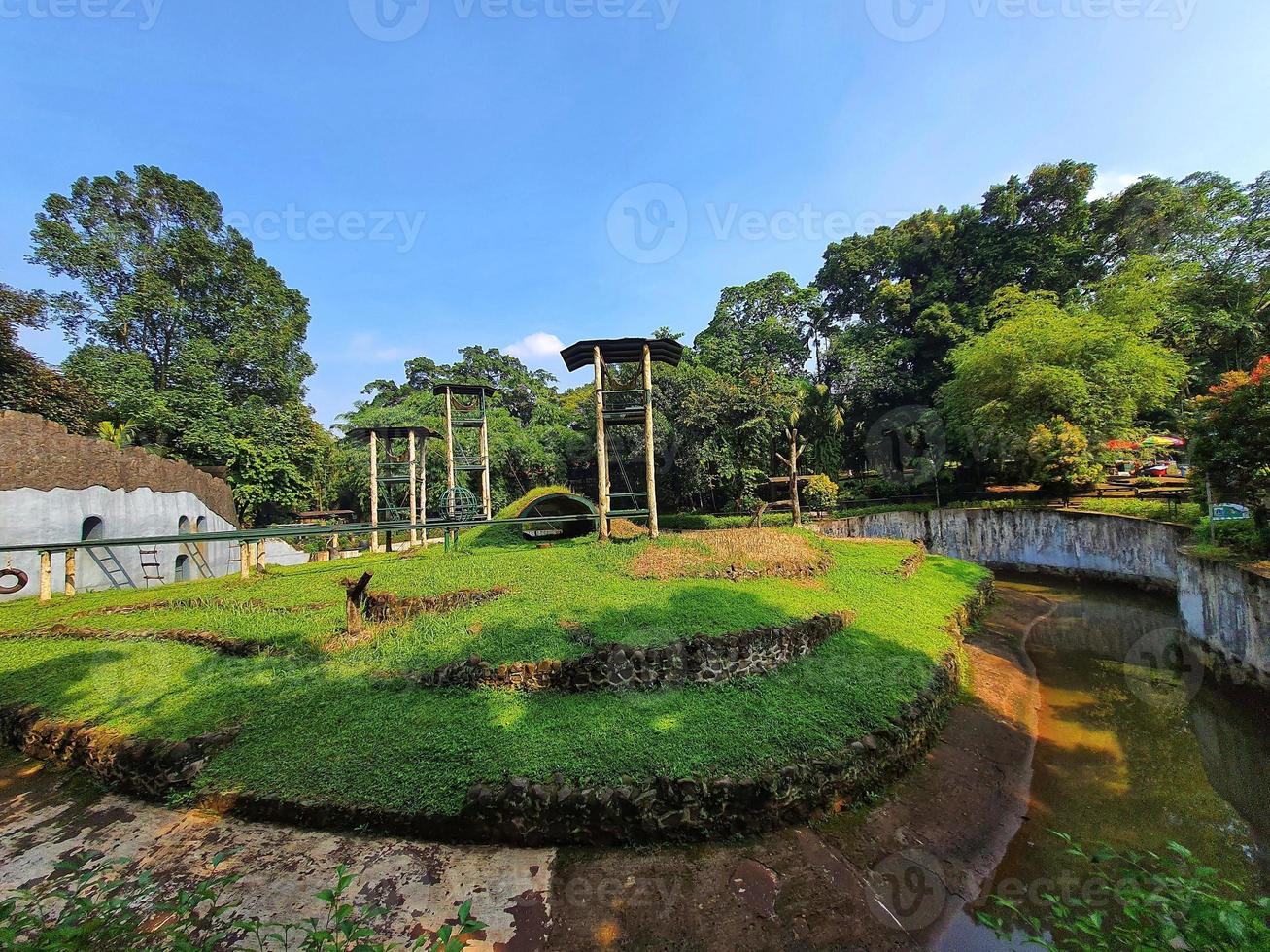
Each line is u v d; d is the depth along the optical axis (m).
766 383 23.56
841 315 34.69
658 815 4.65
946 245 28.27
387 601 8.17
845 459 29.02
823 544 13.63
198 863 4.26
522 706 5.80
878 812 5.27
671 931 3.87
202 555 15.80
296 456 23.03
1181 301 19.92
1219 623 8.77
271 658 7.08
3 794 5.30
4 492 10.69
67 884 3.99
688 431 22.39
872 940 3.90
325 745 5.25
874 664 7.17
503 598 8.11
